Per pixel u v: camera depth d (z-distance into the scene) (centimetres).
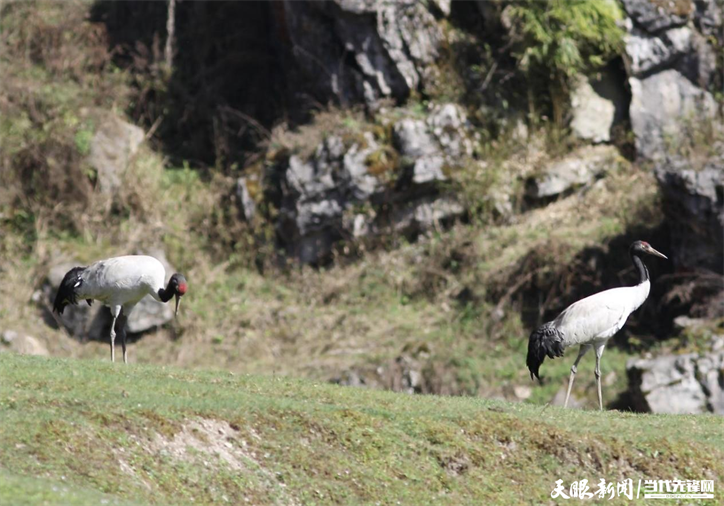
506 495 3484
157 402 3491
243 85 9394
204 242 8450
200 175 8950
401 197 8050
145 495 3000
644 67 8200
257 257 8356
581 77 8288
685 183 7044
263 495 3231
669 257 7344
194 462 3244
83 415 3278
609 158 8144
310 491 3300
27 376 3756
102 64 9469
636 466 3672
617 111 8331
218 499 3142
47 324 7662
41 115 8656
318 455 3444
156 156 9000
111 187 8525
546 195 7988
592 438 3738
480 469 3566
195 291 8038
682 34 8169
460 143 8019
